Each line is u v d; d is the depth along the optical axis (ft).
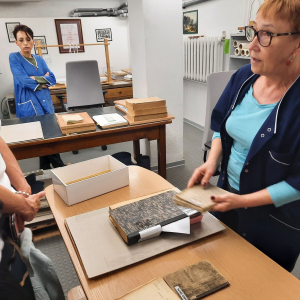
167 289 2.35
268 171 3.07
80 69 11.34
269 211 3.27
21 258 2.76
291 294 2.33
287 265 3.54
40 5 16.11
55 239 6.92
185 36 14.85
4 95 15.23
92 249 2.79
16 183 3.55
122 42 17.15
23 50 9.61
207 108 6.84
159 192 3.91
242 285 2.42
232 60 10.14
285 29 2.47
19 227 3.04
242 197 2.83
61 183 3.72
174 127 10.30
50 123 7.55
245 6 10.09
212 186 3.20
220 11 11.78
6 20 14.37
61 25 15.47
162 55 9.27
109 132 6.97
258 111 3.15
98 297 2.36
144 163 9.30
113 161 4.34
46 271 3.60
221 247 2.87
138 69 9.77
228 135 3.56
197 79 13.56
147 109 7.36
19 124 7.32
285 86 2.94
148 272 2.59
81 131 6.84
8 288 2.45
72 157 12.00
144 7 8.55
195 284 2.39
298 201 3.02
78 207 3.66
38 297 3.58
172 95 9.89
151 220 3.03
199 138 13.62
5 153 3.60
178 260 2.71
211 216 3.33
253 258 2.72
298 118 2.76
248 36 2.88
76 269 2.65
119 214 3.14
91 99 11.90
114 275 2.56
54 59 15.81
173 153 10.64
